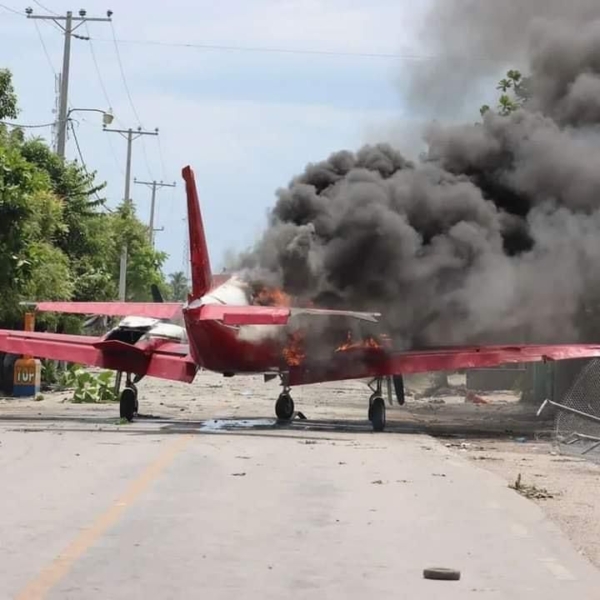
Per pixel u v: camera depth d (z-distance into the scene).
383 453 27.33
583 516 18.61
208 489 20.45
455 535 16.33
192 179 34.56
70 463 24.06
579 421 30.44
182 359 34.84
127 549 14.80
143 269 103.44
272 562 14.23
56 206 57.59
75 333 65.06
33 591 12.34
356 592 12.73
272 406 46.31
